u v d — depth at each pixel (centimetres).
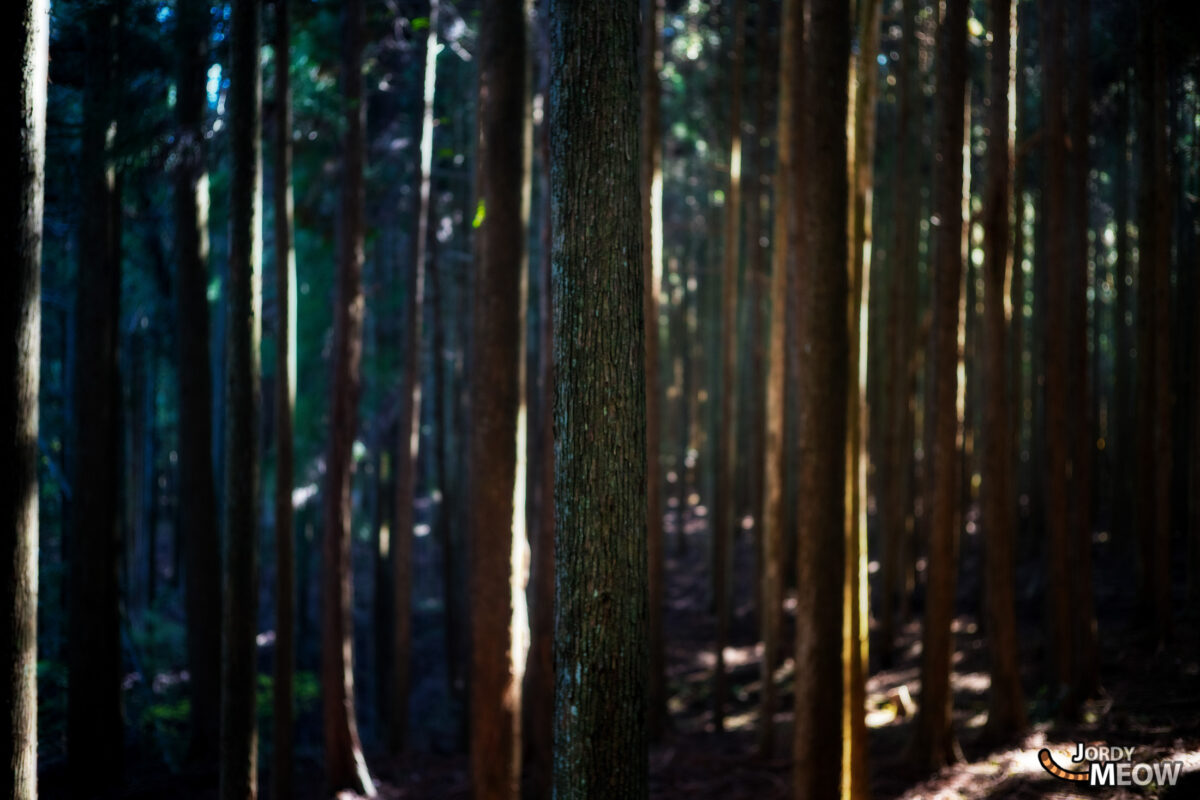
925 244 1552
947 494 727
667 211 2142
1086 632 816
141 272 1366
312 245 1555
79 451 878
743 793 803
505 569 663
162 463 2212
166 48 782
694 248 2272
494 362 666
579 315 265
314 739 1224
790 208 864
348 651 943
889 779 723
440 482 1471
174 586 2006
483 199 679
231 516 538
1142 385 997
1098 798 571
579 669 264
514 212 670
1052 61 818
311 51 1085
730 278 1282
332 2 1045
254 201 545
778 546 903
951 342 712
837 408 543
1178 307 1216
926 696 744
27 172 329
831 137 541
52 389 1264
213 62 769
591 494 263
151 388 1878
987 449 772
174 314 1414
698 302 2323
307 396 1709
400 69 1450
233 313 539
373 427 1730
